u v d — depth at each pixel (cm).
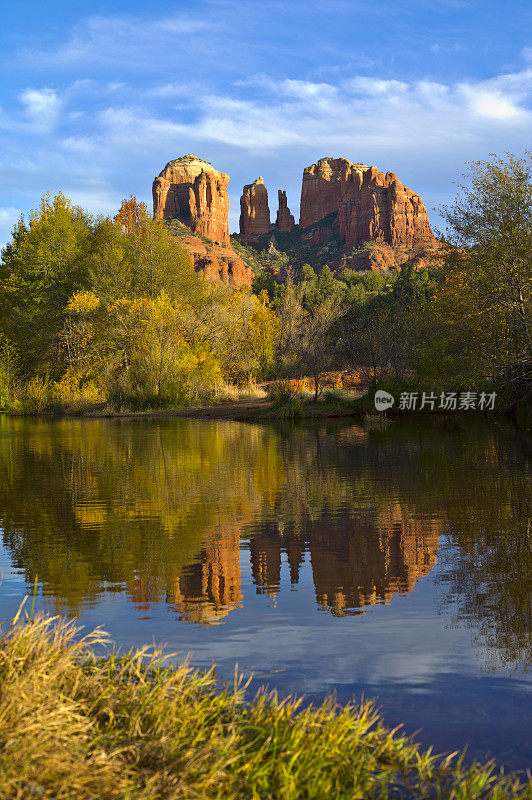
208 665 388
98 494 1014
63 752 246
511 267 2309
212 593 534
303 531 744
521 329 2378
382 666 388
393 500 908
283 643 425
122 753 263
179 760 258
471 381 2495
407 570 588
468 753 293
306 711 304
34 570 605
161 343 3619
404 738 292
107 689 306
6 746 240
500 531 719
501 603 496
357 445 1634
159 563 625
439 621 462
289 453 1507
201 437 1992
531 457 1305
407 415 2688
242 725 297
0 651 300
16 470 1314
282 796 246
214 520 812
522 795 254
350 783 264
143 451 1630
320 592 534
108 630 449
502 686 359
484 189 2348
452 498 908
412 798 256
